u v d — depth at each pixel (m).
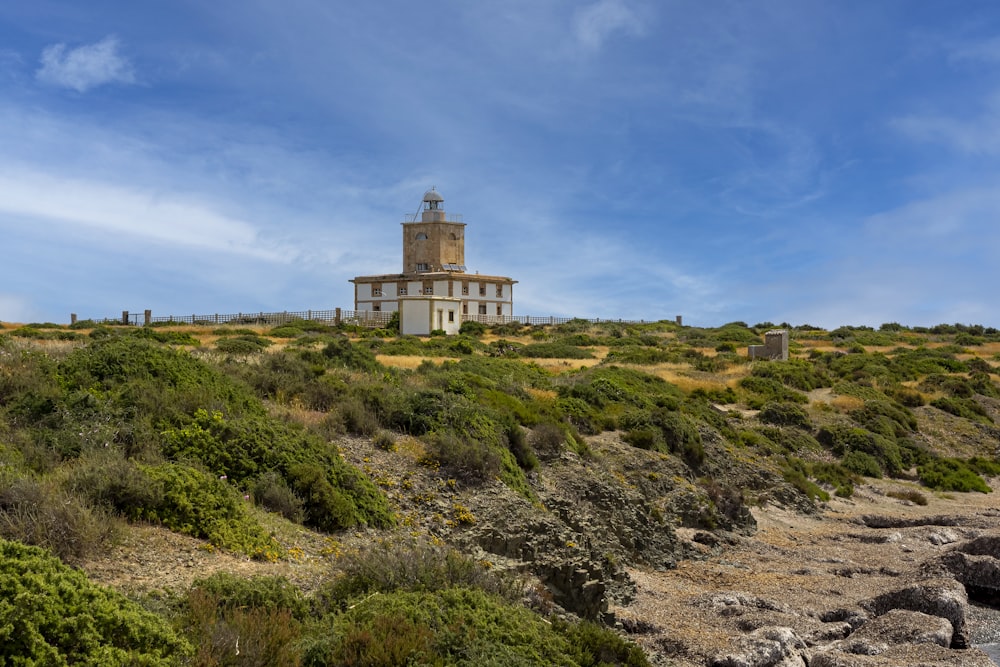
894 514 31.88
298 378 23.50
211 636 8.97
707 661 14.66
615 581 18.59
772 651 15.00
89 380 17.69
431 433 21.36
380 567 12.26
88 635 7.87
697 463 31.14
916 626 16.97
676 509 25.67
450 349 63.00
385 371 33.19
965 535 27.78
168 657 8.29
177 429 16.27
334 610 11.04
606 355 68.38
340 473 17.25
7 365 18.11
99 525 11.45
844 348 81.50
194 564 11.90
